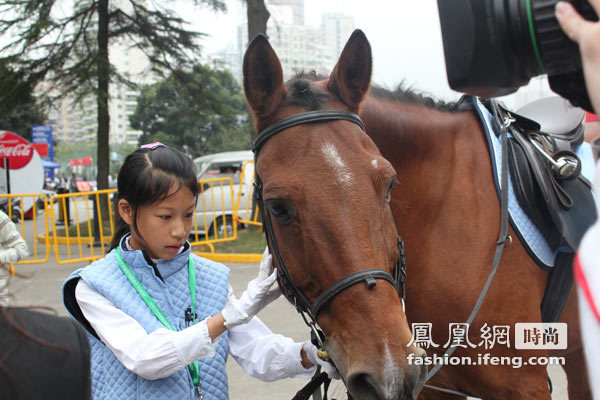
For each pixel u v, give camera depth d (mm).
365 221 1536
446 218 2092
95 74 11391
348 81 1817
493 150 2145
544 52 1049
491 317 1989
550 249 2129
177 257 1826
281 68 1756
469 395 2199
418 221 2139
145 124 37188
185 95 13164
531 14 1022
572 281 2188
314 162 1594
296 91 1827
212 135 35188
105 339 1674
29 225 16391
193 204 1800
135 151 1799
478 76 1169
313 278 1595
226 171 11344
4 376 797
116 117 73312
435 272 2066
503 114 2330
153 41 12102
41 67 11555
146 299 1751
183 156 1799
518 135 2242
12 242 3898
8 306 851
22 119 29188
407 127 2162
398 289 1820
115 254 1833
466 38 1132
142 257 1766
